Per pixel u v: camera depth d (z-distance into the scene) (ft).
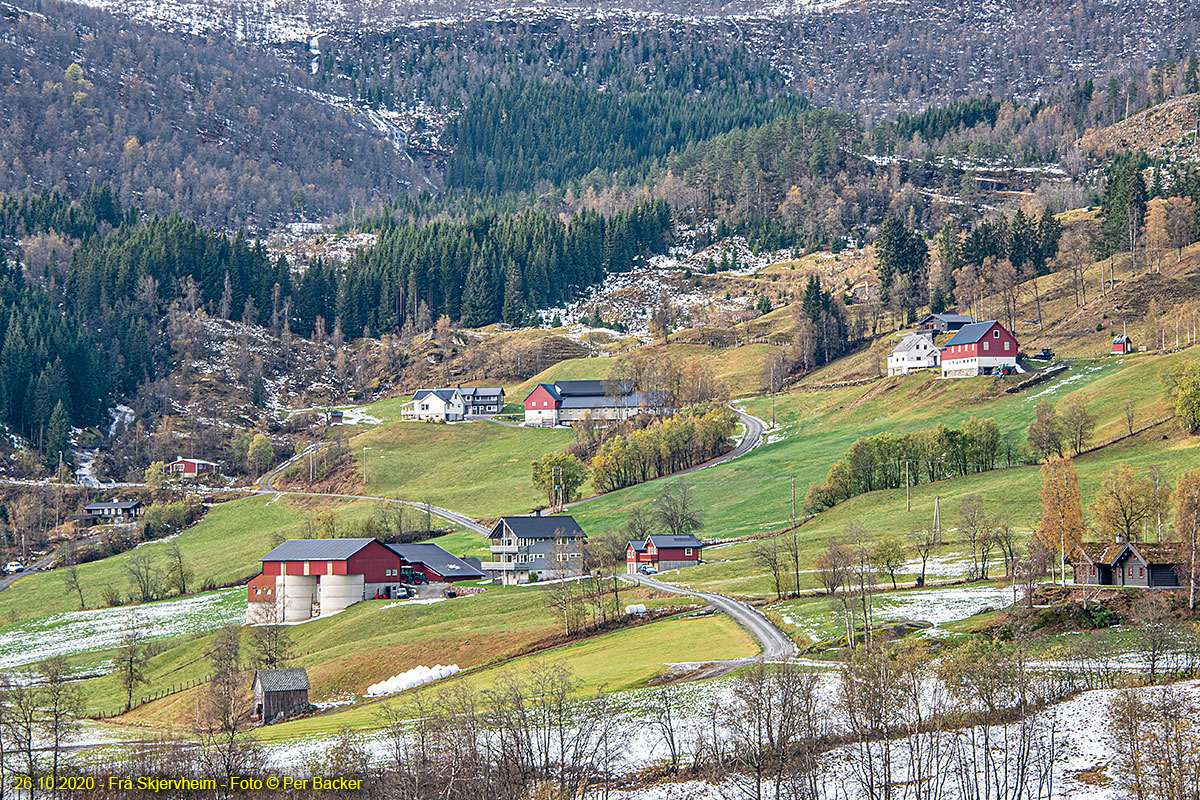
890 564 435.12
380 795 233.14
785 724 242.37
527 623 448.65
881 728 245.24
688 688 304.91
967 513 469.57
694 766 239.09
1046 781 213.25
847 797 215.92
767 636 371.35
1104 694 253.85
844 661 294.66
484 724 268.41
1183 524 373.20
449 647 423.64
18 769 283.59
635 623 424.87
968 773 217.36
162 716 401.49
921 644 316.19
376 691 384.68
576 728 271.90
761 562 487.20
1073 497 404.98
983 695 244.83
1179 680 260.21
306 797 236.84
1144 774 206.69
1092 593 353.31
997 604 369.09
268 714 369.30
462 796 230.27
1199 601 333.42
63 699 394.73
